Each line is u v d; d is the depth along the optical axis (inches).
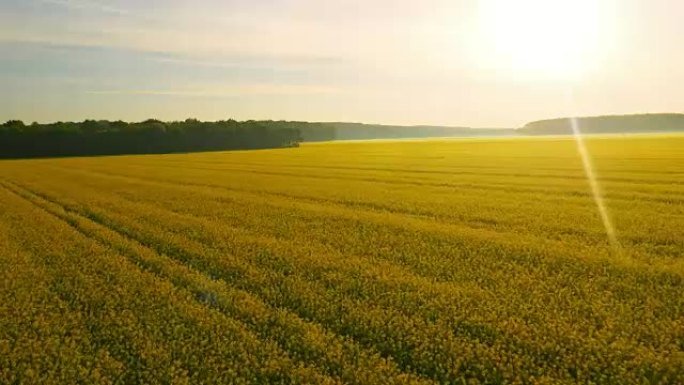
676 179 1478.8
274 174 2037.4
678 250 705.0
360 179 1744.6
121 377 381.7
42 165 3026.6
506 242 764.0
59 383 378.6
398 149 3636.8
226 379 374.3
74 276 652.1
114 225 991.6
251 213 1099.9
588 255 679.1
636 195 1209.4
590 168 1828.2
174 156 3656.5
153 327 470.9
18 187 1812.3
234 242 804.6
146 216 1083.3
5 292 600.4
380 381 366.3
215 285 595.5
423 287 560.1
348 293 554.9
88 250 791.1
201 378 383.9
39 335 472.1
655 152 2561.5
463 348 410.0
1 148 4692.4
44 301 551.8
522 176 1660.9
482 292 541.3
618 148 2955.2
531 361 389.1
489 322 458.9
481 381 373.1
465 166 2071.9
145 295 561.6
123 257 741.9
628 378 354.6
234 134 5339.6
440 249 735.7
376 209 1132.5
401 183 1593.3
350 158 2832.2
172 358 413.7
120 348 434.9
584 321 457.7
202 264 693.3
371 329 458.0
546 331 436.1
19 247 829.2
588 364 377.7
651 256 676.1
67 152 4857.3
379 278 590.2
